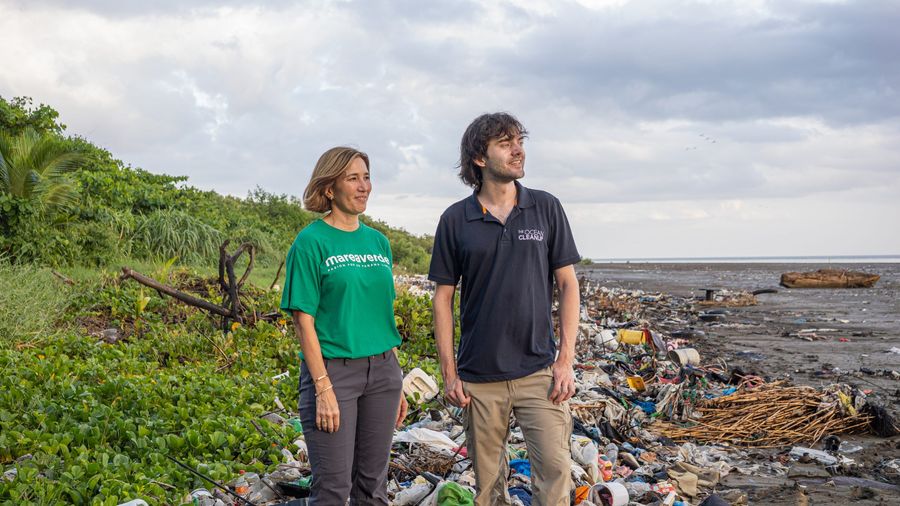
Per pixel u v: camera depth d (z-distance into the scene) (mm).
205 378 7480
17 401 6109
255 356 9039
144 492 4582
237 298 10148
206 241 18922
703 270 67875
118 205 18922
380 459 3723
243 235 22297
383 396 3664
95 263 14758
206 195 28344
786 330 17297
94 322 10320
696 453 6668
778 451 7008
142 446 5379
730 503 5449
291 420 6438
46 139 14461
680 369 8961
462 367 3848
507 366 3736
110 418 5801
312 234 3525
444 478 5258
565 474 3713
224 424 5836
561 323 3824
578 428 6688
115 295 11195
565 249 3875
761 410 7785
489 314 3740
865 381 10742
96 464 4766
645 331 10836
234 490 4949
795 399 7984
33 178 13500
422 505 4605
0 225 13180
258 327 9883
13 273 10984
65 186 14578
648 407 7992
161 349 9180
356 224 3709
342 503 3518
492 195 3820
